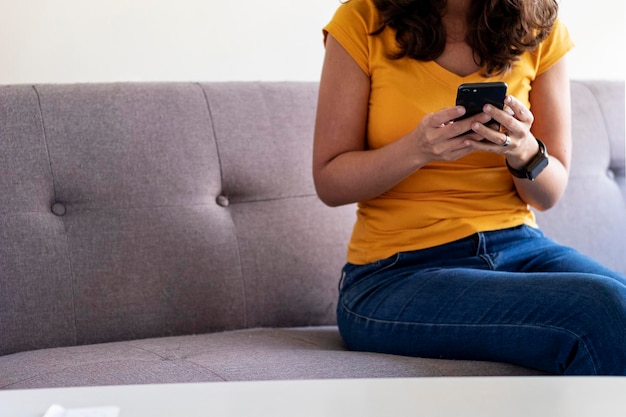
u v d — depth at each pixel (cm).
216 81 209
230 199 194
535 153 157
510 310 139
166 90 191
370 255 162
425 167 162
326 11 233
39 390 93
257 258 192
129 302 179
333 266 200
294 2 230
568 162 175
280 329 185
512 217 164
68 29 212
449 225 158
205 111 193
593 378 97
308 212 198
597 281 135
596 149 226
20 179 175
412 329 149
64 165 178
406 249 159
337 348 168
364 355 149
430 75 164
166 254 183
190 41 222
